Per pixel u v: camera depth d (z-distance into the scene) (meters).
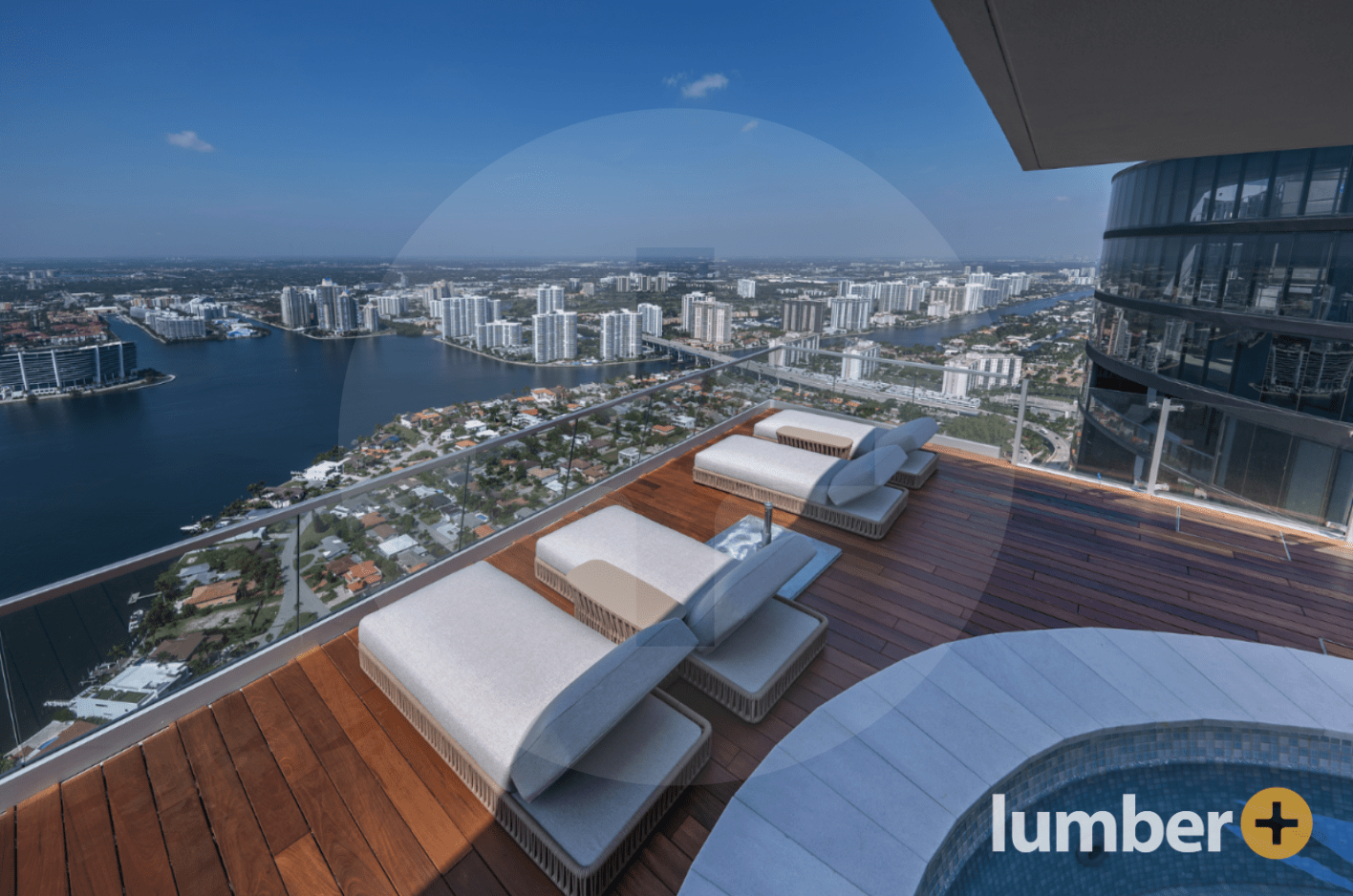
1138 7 0.79
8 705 2.30
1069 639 3.12
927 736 2.51
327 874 2.07
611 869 1.98
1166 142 1.48
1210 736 2.66
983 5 0.82
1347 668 2.96
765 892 1.97
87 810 2.30
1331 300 10.43
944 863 2.14
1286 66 0.95
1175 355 13.88
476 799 2.32
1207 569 3.89
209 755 2.52
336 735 2.60
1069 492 4.97
